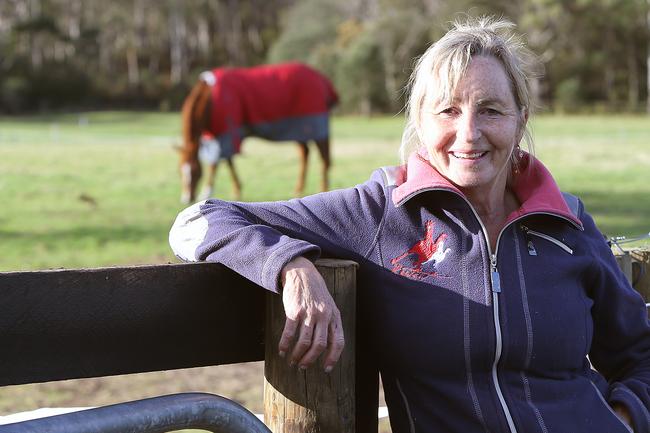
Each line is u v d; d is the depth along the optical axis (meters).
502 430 1.92
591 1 48.94
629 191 11.77
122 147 22.30
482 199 2.10
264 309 1.89
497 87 2.00
